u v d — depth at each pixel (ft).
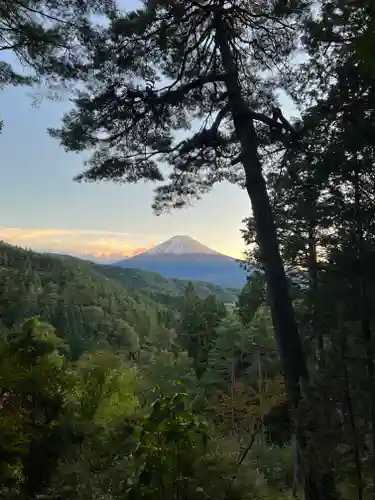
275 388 45.01
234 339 89.61
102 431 17.10
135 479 11.15
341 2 16.71
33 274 316.19
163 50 24.29
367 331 18.40
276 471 25.91
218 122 25.11
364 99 18.88
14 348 17.16
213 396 78.59
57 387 17.31
